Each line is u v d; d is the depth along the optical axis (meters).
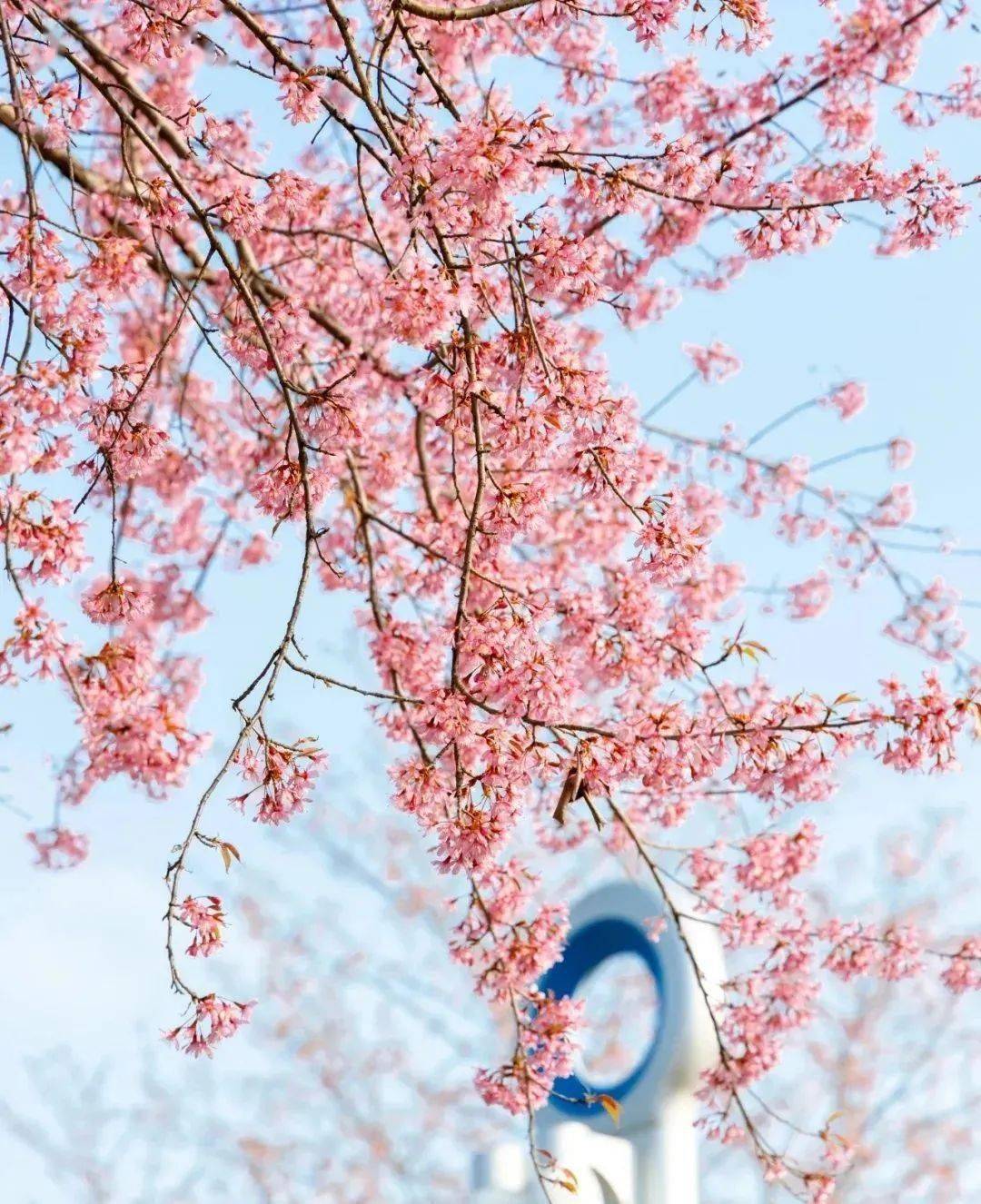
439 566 5.69
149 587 6.86
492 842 4.05
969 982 5.61
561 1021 4.62
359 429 4.28
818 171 5.34
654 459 6.39
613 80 5.97
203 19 4.59
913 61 5.68
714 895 5.51
